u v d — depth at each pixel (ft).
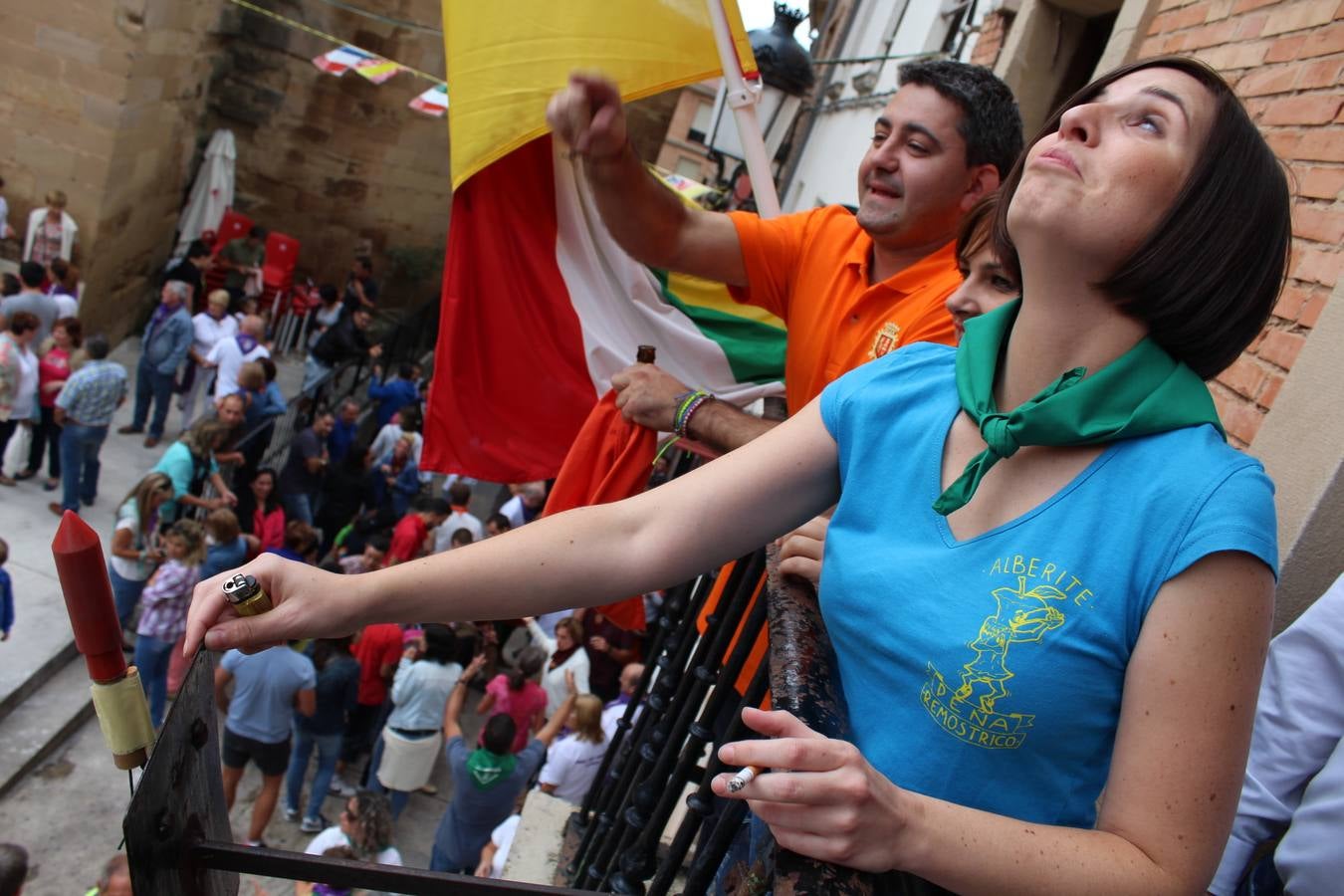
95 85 39.06
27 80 38.93
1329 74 8.88
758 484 3.64
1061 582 2.78
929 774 2.93
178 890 2.80
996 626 2.82
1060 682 2.75
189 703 2.90
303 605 3.27
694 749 5.26
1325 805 5.06
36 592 24.76
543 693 21.68
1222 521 2.64
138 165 43.32
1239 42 10.68
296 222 54.54
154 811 2.62
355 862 3.03
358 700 22.75
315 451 30.71
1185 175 2.93
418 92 53.21
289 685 19.29
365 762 23.59
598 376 10.00
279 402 31.19
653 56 8.79
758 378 10.39
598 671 24.00
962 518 3.08
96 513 29.12
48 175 39.91
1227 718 2.60
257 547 25.02
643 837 5.46
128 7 38.40
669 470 11.68
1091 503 2.85
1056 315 3.09
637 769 7.12
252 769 22.88
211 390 38.60
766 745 2.57
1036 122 19.35
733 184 25.76
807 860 2.65
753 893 3.13
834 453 3.65
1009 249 3.61
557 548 3.53
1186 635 2.61
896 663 3.02
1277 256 3.02
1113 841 2.60
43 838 19.67
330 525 31.65
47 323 31.96
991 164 6.82
